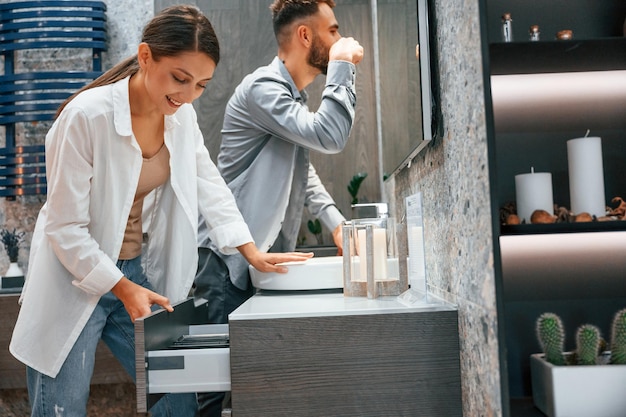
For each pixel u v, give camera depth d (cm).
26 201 283
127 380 246
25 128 285
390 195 257
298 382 127
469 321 122
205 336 158
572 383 111
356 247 162
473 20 113
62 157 155
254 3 283
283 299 162
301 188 225
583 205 123
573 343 138
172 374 128
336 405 128
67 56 287
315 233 277
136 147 166
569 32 124
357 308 133
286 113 199
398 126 192
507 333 139
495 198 107
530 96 142
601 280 138
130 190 168
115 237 167
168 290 186
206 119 282
